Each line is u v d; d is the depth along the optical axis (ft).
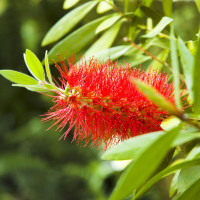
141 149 1.58
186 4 3.13
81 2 3.42
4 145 7.07
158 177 1.70
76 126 1.98
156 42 2.21
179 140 1.63
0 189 6.75
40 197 6.69
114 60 2.23
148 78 1.94
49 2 4.29
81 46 2.26
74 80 1.94
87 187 6.61
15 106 6.84
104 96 1.94
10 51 5.99
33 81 1.89
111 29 2.33
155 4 2.77
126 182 1.55
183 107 1.97
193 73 1.64
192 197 1.80
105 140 1.98
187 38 3.08
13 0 5.38
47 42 2.30
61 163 6.92
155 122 1.94
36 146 6.97
